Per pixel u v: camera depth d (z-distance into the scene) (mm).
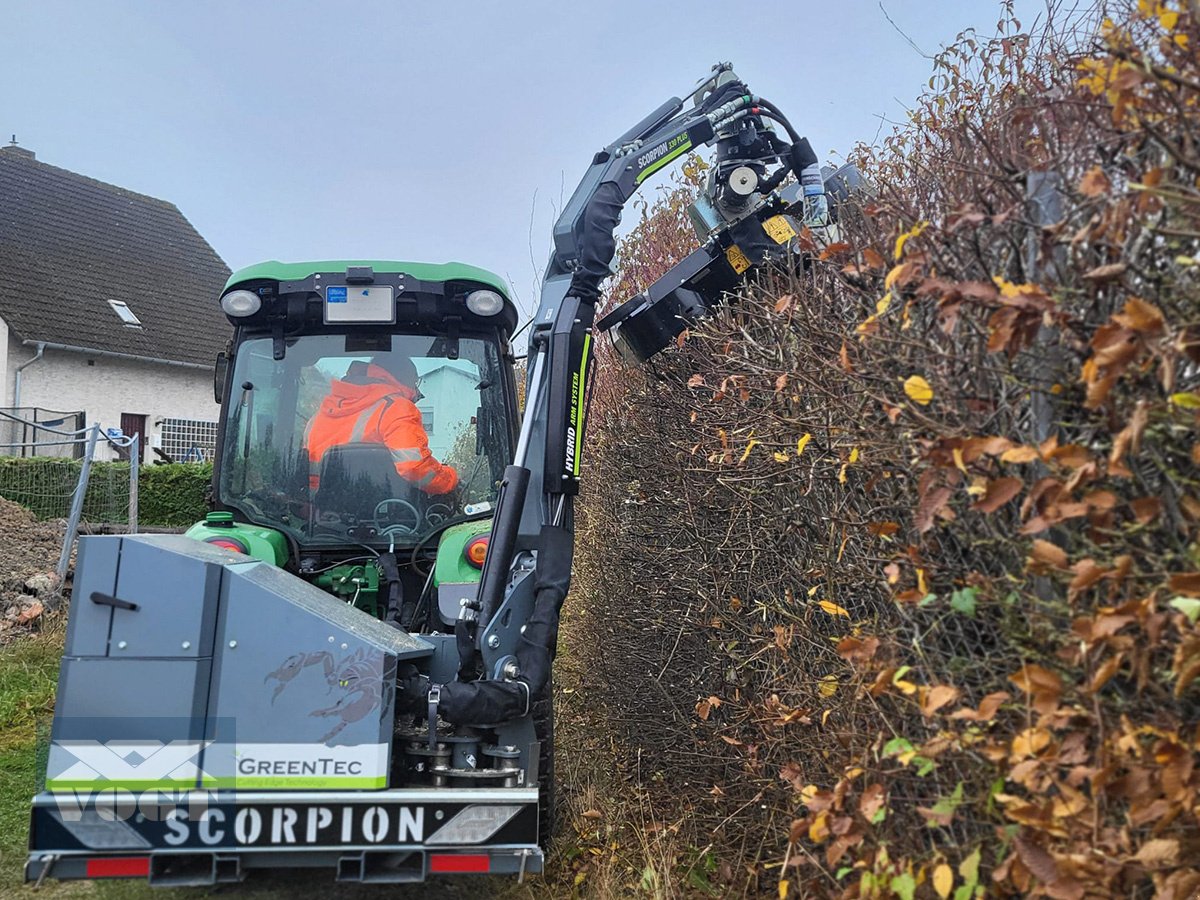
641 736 4777
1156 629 1530
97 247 25453
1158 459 1659
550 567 3777
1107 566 1681
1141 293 1766
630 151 4363
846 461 2498
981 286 1810
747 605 3557
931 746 1965
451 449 4664
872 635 2389
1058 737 1821
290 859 3086
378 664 3119
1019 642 1917
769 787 3238
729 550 3637
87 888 4156
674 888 3615
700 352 3953
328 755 3092
